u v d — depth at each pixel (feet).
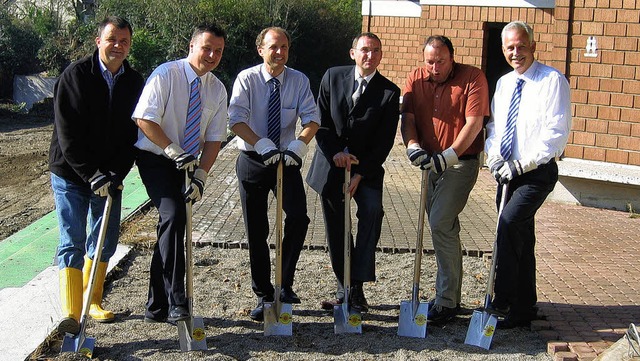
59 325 15.62
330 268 22.49
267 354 16.42
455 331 17.90
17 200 34.30
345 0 94.02
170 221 16.26
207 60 16.66
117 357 16.06
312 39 85.30
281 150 18.10
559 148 16.97
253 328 17.92
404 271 22.29
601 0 29.04
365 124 17.88
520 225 17.08
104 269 18.08
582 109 29.94
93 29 74.59
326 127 18.35
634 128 28.89
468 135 17.22
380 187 18.17
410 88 18.30
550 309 19.08
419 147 17.44
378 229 18.12
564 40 29.89
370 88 17.92
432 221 17.88
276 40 17.40
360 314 17.76
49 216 29.55
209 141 17.37
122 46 16.53
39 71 73.56
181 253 16.37
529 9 36.58
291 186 17.90
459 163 17.79
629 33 28.58
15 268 22.27
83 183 16.90
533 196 17.06
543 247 24.81
